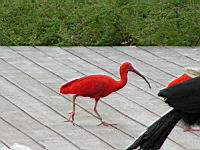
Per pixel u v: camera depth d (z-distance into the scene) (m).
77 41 15.88
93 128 11.90
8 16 16.66
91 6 17.00
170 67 14.69
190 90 9.66
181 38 16.14
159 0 17.42
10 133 11.62
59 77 13.90
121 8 16.91
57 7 17.02
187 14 16.84
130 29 16.20
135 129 11.91
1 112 12.34
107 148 11.23
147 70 14.49
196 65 14.80
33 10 16.88
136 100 13.05
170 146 11.38
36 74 13.98
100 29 16.11
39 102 12.77
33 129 11.78
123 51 15.50
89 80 11.92
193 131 11.88
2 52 15.11
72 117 12.09
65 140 11.46
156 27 16.34
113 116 12.37
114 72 14.27
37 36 15.98
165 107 12.77
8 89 13.25
